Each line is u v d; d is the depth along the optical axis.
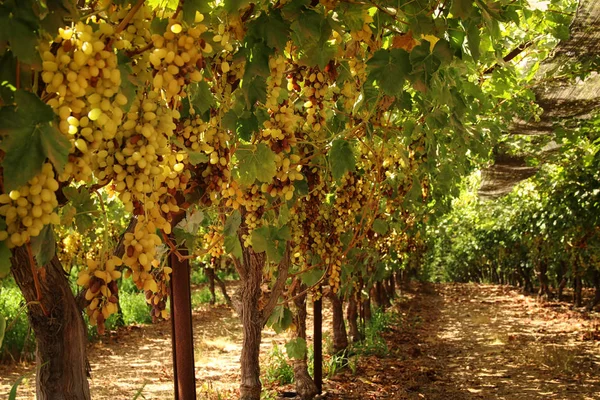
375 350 10.34
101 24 1.48
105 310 1.50
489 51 4.86
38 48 1.44
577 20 4.67
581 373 9.64
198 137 2.35
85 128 1.42
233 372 9.38
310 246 5.03
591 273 18.05
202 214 3.26
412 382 8.60
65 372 2.16
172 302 3.88
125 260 1.58
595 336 12.98
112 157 1.60
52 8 1.42
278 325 5.28
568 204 13.30
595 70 5.85
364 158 5.12
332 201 5.41
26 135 1.29
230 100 2.54
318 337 7.48
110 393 8.34
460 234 28.03
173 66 1.67
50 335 2.13
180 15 1.77
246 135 2.60
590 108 7.50
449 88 3.83
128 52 1.76
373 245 7.78
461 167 6.95
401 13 2.57
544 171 12.20
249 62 2.36
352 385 8.06
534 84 6.43
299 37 2.44
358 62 3.11
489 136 7.15
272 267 5.22
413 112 5.53
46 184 1.33
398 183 6.17
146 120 1.62
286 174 2.75
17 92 1.28
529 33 5.96
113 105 1.47
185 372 3.87
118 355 11.21
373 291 14.84
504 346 12.09
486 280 32.97
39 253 1.58
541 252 19.50
